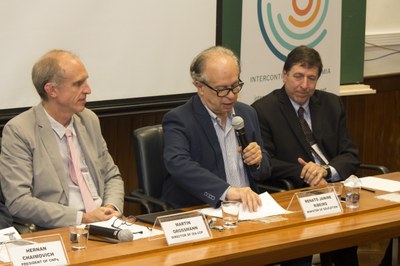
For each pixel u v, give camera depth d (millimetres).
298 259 3287
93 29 4383
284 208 3309
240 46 5043
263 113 4332
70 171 3504
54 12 4223
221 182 3375
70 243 2775
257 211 3215
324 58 5449
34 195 3412
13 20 4086
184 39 4773
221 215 3215
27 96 4184
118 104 4543
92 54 4398
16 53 4117
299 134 4312
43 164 3408
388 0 6035
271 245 2779
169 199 3730
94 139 3639
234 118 3535
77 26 4316
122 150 4957
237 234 2879
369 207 3326
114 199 3598
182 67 4785
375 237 3143
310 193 3186
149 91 4664
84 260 2535
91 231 2898
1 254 2658
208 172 3445
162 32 4672
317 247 2953
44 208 3293
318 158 4305
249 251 2719
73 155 3498
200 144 3602
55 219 3271
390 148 6328
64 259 2506
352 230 3012
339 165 4246
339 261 4109
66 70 3400
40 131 3445
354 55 5730
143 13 4574
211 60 3514
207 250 2711
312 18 5340
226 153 3656
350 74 5742
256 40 5094
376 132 6234
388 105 6246
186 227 2779
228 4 4977
